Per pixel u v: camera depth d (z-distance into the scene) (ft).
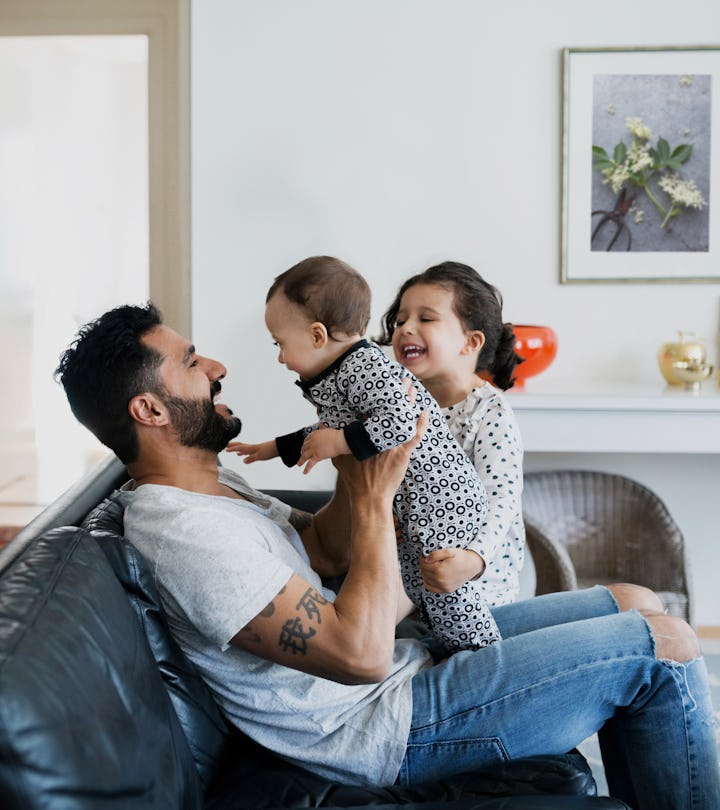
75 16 12.39
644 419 10.09
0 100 18.17
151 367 5.20
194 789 4.58
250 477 11.21
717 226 10.98
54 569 4.24
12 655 3.47
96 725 3.59
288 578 4.80
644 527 10.57
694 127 10.85
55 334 19.85
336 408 5.67
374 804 4.88
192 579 4.78
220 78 10.91
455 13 10.80
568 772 5.19
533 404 10.07
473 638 5.93
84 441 20.03
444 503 5.82
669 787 5.45
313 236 11.08
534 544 9.55
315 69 10.89
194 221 11.07
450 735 5.30
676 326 11.17
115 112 23.15
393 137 10.96
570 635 5.50
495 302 7.47
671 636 5.65
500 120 10.93
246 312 11.14
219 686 5.16
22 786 3.17
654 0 10.73
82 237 21.45
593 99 10.86
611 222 11.02
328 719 5.18
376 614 4.88
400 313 7.43
